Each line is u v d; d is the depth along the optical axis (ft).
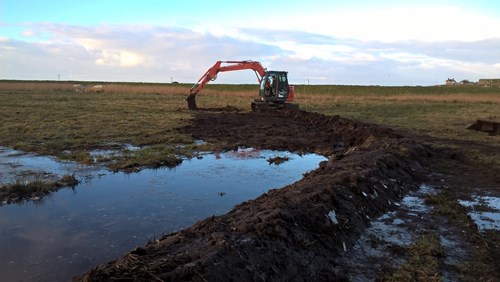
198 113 92.53
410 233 23.41
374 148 43.70
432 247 20.67
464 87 295.07
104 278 14.47
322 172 33.24
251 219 20.10
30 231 24.08
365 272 18.86
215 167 41.60
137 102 121.39
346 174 29.73
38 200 29.89
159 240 19.85
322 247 19.97
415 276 18.06
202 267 15.03
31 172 37.24
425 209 27.99
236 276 15.51
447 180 35.99
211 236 18.22
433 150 47.73
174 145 53.11
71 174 36.88
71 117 76.48
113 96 147.84
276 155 48.85
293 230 19.63
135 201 29.94
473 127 69.51
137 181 35.50
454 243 22.03
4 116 75.36
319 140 58.75
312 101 144.46
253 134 63.21
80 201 29.81
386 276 18.04
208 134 62.34
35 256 20.74
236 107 112.88
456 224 24.82
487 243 21.89
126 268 15.11
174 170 39.96
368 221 24.97
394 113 101.81
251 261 16.57
